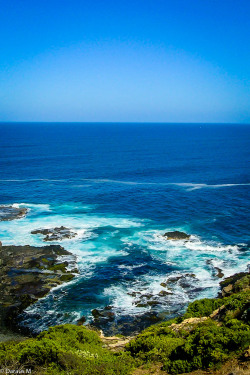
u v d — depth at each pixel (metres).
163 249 43.06
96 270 37.75
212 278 35.66
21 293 33.06
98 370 15.35
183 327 21.14
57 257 40.44
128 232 48.91
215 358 14.20
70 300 32.09
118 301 31.83
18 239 46.03
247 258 40.28
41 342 18.17
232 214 57.47
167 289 33.69
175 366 14.77
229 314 19.78
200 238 46.59
